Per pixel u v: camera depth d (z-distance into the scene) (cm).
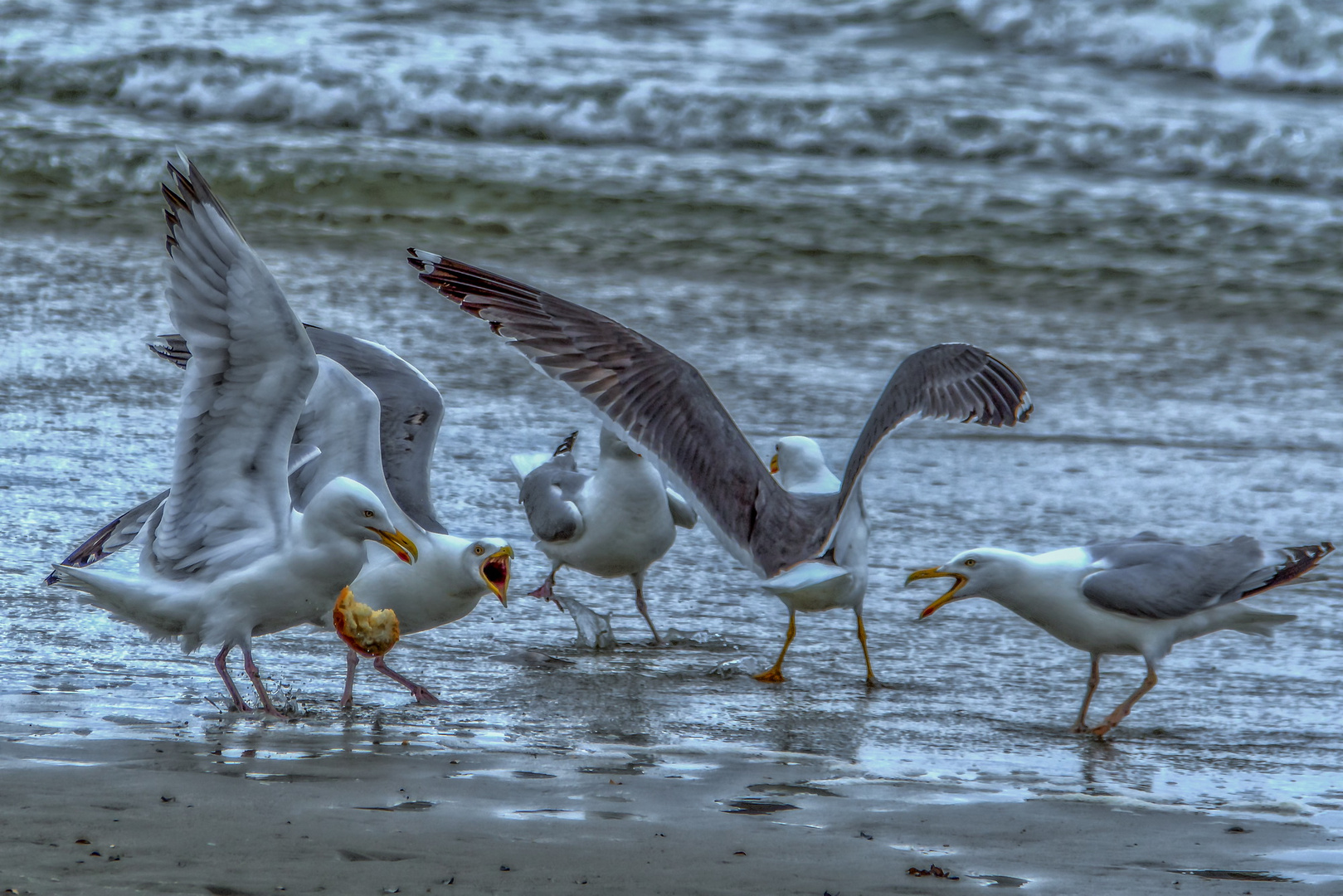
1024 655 1114
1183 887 651
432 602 985
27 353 1823
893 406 889
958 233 2738
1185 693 1027
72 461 1445
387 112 3212
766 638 1142
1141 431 1775
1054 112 3319
